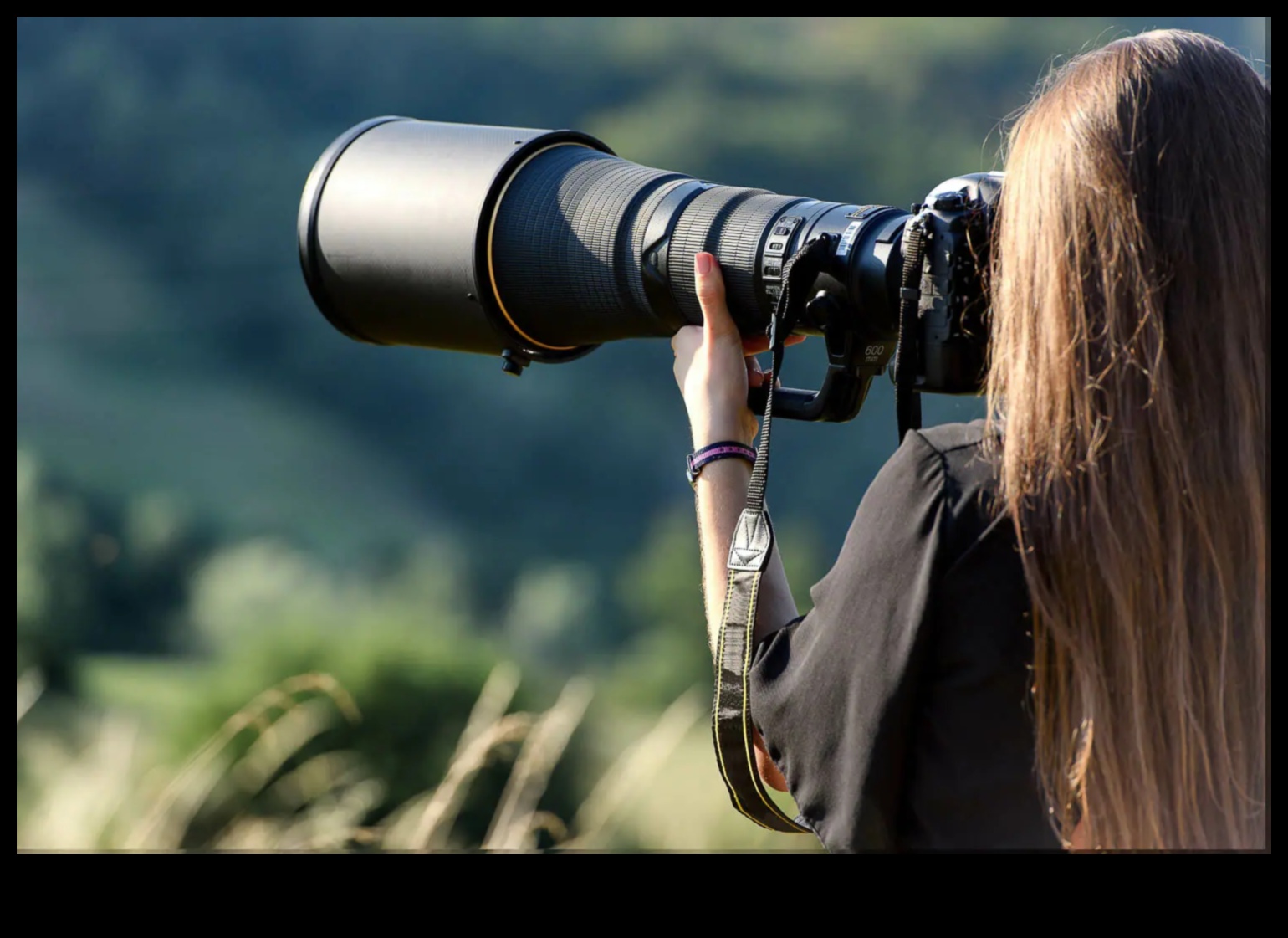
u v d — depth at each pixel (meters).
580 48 63.84
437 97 64.31
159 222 61.06
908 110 60.28
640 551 54.53
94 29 64.06
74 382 53.81
